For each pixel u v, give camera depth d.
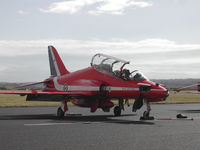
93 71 15.07
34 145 6.25
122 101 15.05
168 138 7.21
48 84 19.19
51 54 20.31
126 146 6.18
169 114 15.58
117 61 14.02
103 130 8.70
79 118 13.33
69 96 14.55
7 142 6.59
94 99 14.81
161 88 12.09
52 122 11.19
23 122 11.12
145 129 8.95
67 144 6.38
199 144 6.42
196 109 20.34
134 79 12.91
